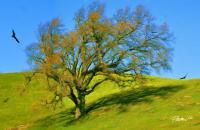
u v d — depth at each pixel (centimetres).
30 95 10225
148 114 6159
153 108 6500
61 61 6469
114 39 6725
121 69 6794
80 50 6688
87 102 8812
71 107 8781
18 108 9338
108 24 6675
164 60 6825
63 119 7419
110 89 9869
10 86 10869
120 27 6675
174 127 5009
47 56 6588
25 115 8738
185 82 8444
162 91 7762
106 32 6650
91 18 6612
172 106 6362
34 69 6681
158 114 6031
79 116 7031
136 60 6731
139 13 6925
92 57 6700
